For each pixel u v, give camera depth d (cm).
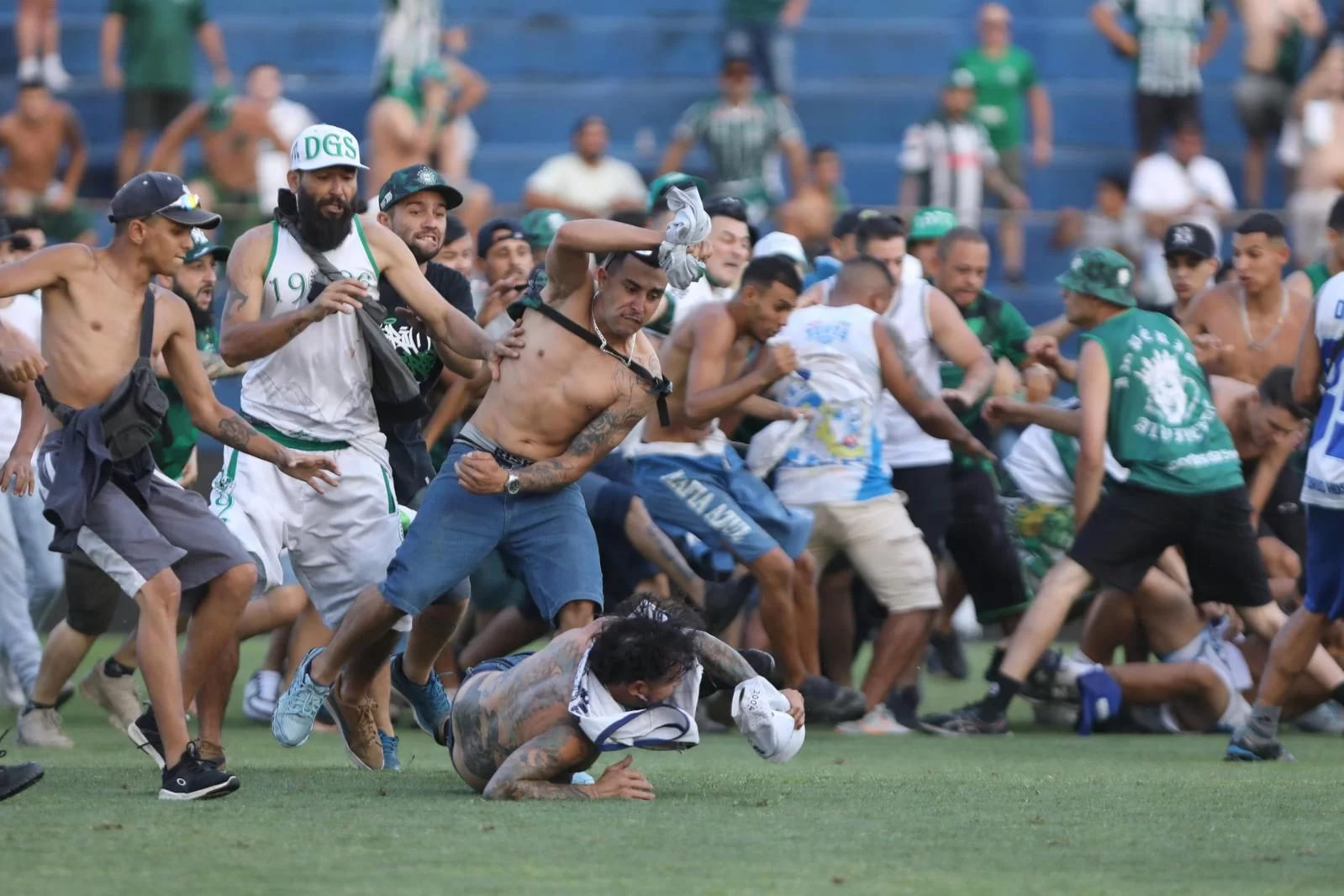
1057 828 1775
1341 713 3150
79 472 1917
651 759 2547
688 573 2977
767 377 2830
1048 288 5516
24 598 2977
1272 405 3081
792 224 5081
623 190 5247
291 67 6588
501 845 1614
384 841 1627
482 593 2997
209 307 2978
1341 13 5831
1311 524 2473
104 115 6188
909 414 3114
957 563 3375
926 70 6581
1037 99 5788
